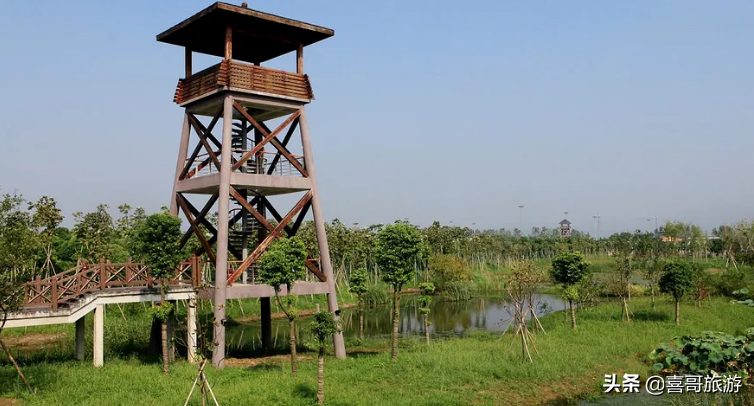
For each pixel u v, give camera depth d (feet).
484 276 270.46
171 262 76.89
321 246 97.71
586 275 123.85
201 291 88.33
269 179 92.89
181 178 99.30
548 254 374.43
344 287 217.97
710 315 125.29
